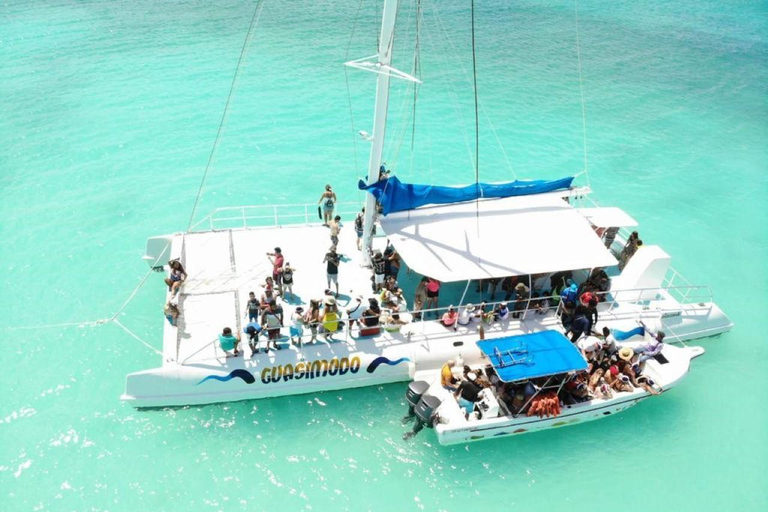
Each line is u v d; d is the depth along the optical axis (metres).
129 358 17.78
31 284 20.47
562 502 14.48
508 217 18.77
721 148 33.19
